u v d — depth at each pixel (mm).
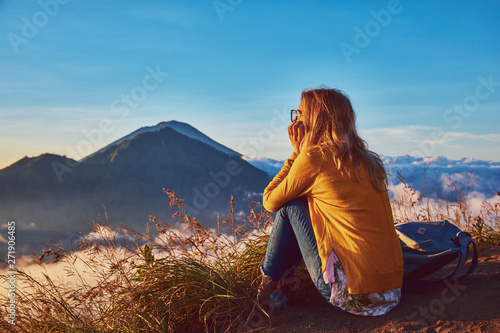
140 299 2312
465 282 2381
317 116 2029
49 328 2238
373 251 1894
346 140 1938
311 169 1957
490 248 3488
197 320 2299
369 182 1934
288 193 2039
